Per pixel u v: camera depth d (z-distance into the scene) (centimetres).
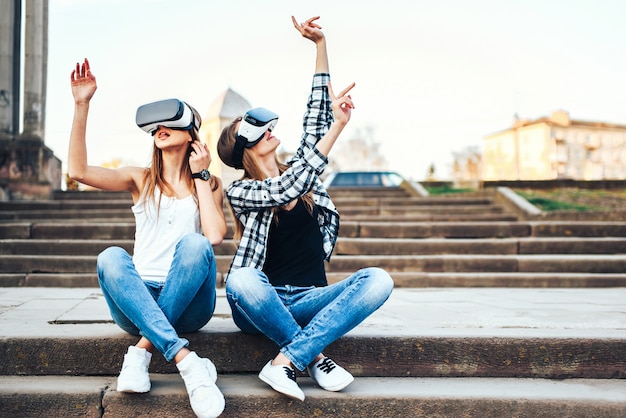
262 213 283
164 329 244
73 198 1137
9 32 1151
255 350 287
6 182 1088
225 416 253
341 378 259
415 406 258
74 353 279
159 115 277
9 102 1141
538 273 674
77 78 274
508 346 293
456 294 559
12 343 278
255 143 289
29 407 250
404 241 732
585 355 293
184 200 286
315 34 313
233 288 258
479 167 5819
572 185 1204
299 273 281
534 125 5906
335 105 283
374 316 376
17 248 691
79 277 623
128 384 242
